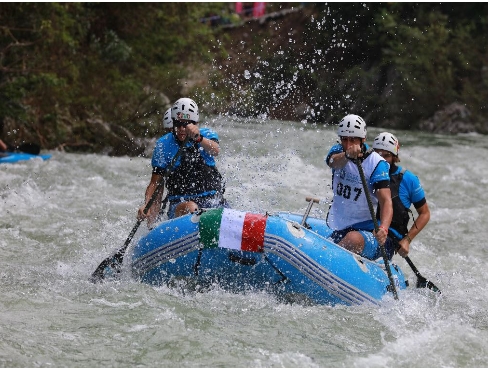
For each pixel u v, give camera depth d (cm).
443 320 1733
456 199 3703
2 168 3453
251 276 1747
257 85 4088
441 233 2912
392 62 6881
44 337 1481
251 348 1479
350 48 6581
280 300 1761
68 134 4378
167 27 5950
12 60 4347
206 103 4462
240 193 2966
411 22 7331
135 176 3550
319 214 2886
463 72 7369
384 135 1998
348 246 1873
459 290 2098
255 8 8631
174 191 2008
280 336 1553
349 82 5956
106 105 4631
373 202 1898
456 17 7594
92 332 1520
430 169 4547
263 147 3844
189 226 1747
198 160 2006
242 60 6028
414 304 1834
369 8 6756
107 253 2184
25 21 4381
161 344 1475
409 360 1455
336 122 5594
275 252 1709
